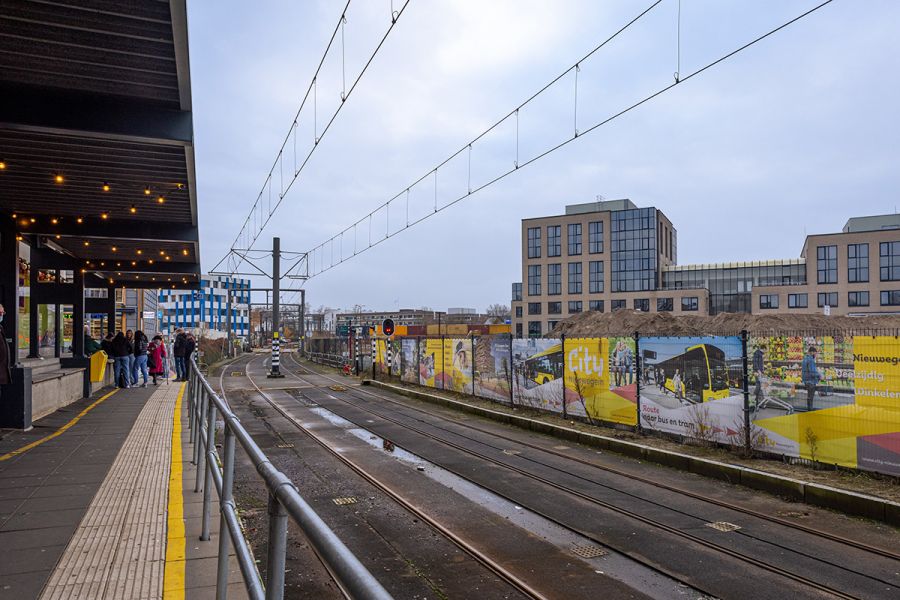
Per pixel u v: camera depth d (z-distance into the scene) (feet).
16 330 46.26
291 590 16.96
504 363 56.95
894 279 219.20
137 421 37.09
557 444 39.81
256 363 155.12
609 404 43.04
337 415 53.31
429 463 33.76
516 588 17.29
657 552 20.06
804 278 250.98
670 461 33.06
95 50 26.00
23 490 20.38
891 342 26.37
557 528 22.58
